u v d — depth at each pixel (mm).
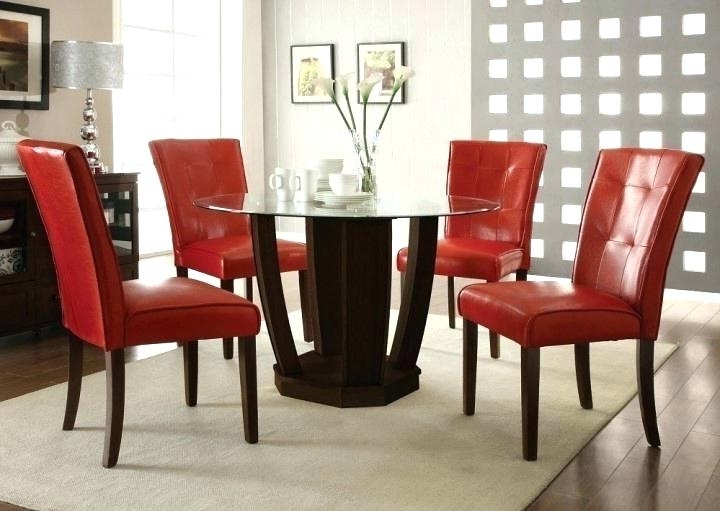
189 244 3838
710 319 4648
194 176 3916
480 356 3844
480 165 4059
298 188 3332
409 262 3291
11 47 4570
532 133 5805
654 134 5375
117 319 2510
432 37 6289
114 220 4438
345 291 3076
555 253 5797
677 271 5320
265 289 3207
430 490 2406
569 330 2623
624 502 2352
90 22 5070
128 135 6293
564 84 5645
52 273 4145
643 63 5367
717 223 5176
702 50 5156
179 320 2596
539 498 2377
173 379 3459
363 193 3238
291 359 3262
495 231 4004
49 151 2453
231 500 2336
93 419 2980
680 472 2555
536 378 2615
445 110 6297
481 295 2873
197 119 6832
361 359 3137
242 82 6891
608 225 2924
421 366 3682
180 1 6602
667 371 3629
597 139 5570
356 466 2578
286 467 2568
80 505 2305
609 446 2771
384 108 6547
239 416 3027
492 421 2988
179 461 2611
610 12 5430
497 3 5840
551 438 2818
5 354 3869
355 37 6629
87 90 4566
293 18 6895
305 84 6883
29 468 2553
